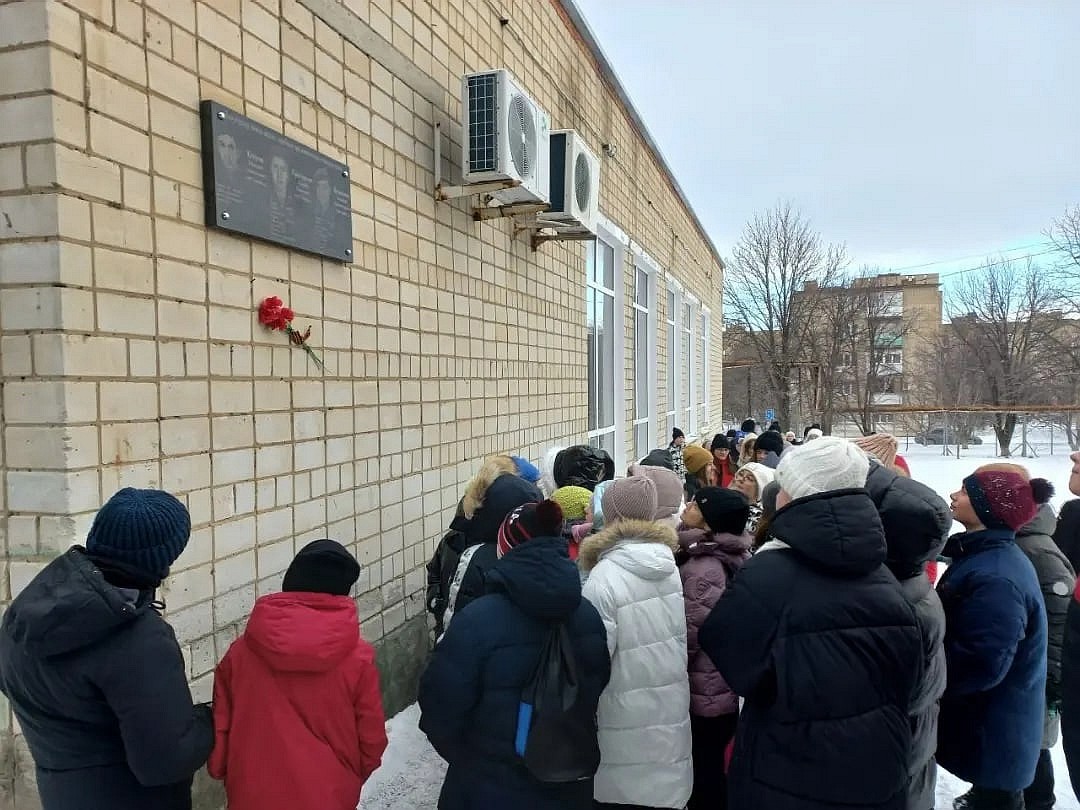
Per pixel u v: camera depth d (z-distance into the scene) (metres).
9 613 1.60
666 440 12.55
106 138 2.16
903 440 35.59
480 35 4.94
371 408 3.61
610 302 9.01
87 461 2.08
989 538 2.72
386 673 3.76
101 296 2.14
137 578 1.67
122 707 1.59
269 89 2.89
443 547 3.50
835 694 1.96
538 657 2.02
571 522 3.39
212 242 2.58
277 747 1.91
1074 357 30.30
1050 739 3.28
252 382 2.78
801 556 2.11
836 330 30.23
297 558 2.05
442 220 4.40
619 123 8.88
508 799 1.99
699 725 2.79
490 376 5.13
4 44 2.02
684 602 2.62
